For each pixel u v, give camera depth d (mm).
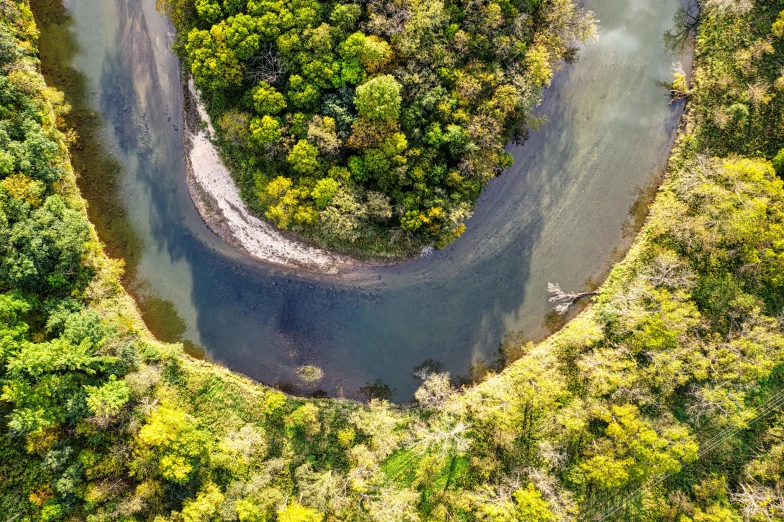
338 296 37531
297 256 36750
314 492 34344
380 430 36094
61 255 32344
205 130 35375
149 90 37406
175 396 35938
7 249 31016
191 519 32438
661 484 35562
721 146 36656
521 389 36281
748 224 33781
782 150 34750
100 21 37375
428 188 32281
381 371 37531
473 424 36406
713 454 35562
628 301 36125
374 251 35812
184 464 33031
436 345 37562
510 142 37125
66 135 36750
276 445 36031
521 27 31594
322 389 37500
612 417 34594
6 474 31484
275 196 31812
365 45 29188
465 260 37375
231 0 29531
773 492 34375
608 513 35469
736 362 34656
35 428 29797
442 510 35344
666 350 35031
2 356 29203
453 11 30781
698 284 35969
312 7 29438
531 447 35875
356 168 31359
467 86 30516
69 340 31641
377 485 35469
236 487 34156
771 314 35844
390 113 29484
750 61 35938
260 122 30531
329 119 30125
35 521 31500
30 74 34094
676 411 36000
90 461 31750
